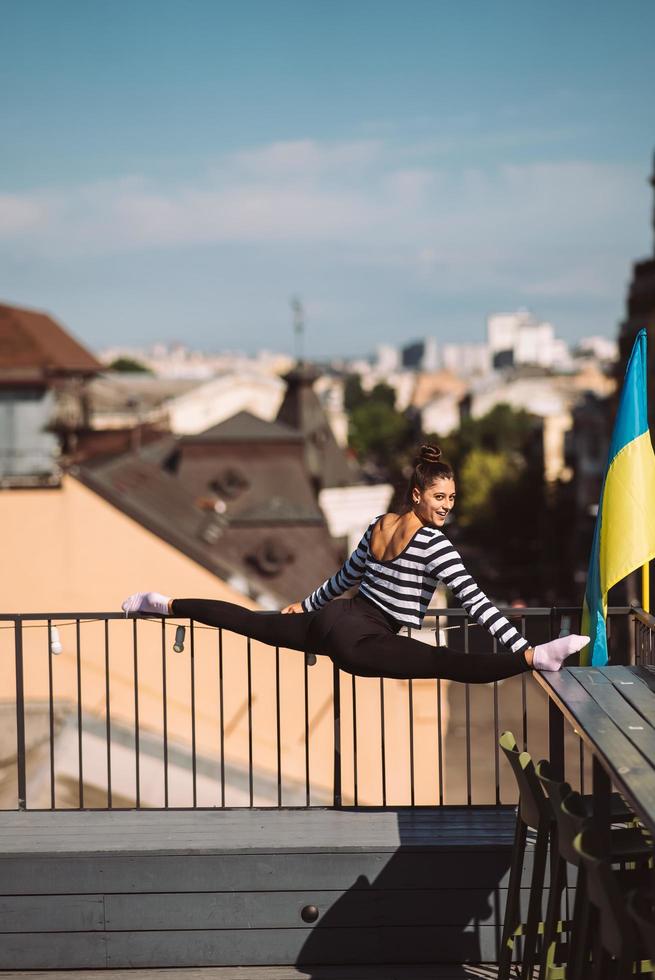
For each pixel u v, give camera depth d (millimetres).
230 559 25625
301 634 4250
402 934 4730
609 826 3646
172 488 28281
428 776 17531
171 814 5098
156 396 87750
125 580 19172
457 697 27031
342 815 5062
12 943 4699
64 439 31047
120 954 4711
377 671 4055
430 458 4059
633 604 5004
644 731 3428
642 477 4582
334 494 51125
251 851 4715
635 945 2973
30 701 14664
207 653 16344
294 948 4730
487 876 4730
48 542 19031
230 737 16328
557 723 4496
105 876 4699
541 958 4090
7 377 31328
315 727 16844
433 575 4043
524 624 5012
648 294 37875
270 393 82125
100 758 14820
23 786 5164
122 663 15703
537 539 71938
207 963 4727
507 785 18656
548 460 89312
